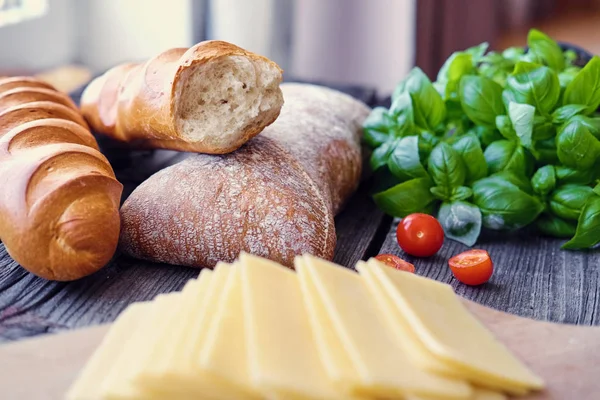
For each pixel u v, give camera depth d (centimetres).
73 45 119
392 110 69
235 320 46
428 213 66
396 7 121
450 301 51
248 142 62
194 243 57
